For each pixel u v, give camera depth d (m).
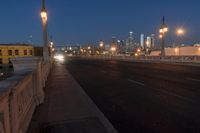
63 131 6.07
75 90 12.51
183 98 10.24
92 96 11.13
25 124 5.83
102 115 7.60
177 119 7.23
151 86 14.03
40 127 6.37
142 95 11.16
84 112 7.94
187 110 8.23
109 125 6.58
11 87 4.28
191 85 14.07
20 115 5.33
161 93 11.59
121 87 13.92
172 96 10.75
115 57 80.81
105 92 12.25
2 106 3.60
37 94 9.09
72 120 7.00
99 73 24.75
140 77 19.50
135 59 61.22
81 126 6.46
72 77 19.78
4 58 73.44
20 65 8.34
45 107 8.62
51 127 6.38
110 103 9.56
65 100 9.85
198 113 7.84
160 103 9.39
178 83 15.10
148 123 6.89
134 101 9.86
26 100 6.51
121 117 7.53
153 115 7.72
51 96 10.76
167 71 25.05
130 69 29.77
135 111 8.24
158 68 30.27
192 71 24.53
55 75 21.69
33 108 7.79
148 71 25.70
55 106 8.77
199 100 9.79
